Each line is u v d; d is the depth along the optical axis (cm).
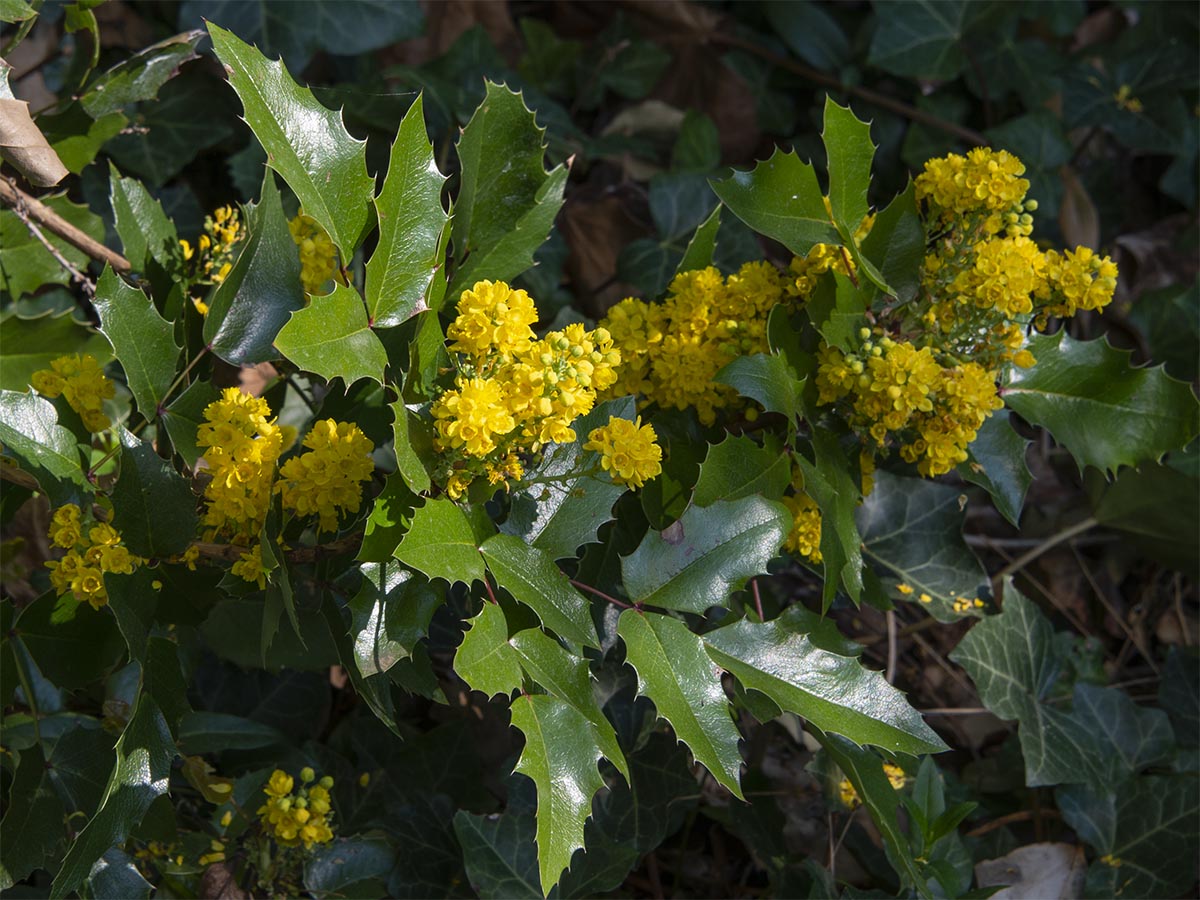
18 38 58
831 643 58
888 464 64
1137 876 73
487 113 54
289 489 52
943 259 57
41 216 62
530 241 58
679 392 58
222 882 59
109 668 56
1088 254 57
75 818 58
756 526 52
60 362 56
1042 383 60
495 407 47
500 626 49
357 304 49
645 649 51
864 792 55
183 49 61
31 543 70
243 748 66
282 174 48
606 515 51
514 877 64
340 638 53
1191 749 78
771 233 56
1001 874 72
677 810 71
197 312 57
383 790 70
